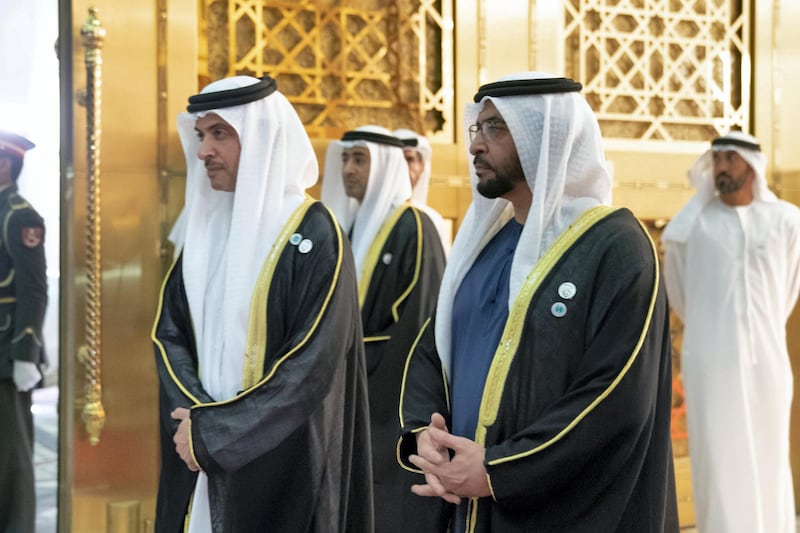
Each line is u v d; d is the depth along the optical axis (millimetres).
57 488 2980
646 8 3781
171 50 3055
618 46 3742
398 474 2967
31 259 2969
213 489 1819
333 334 1869
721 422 3275
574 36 3660
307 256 1932
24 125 2959
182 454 1802
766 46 3953
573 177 1687
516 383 1579
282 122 2016
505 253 1735
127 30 3000
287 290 1926
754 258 3336
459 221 3480
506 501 1504
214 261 2037
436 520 1731
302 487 1859
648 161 3764
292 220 1979
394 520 2932
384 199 3150
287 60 3240
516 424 1575
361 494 2064
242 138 1956
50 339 2979
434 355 1813
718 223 3385
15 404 2980
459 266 1792
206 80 3121
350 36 3332
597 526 1513
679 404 3854
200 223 2068
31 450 2986
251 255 1940
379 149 3152
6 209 2961
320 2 3283
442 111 3457
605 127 3727
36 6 2955
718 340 3293
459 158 3469
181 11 3064
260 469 1840
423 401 1733
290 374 1813
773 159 3971
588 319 1565
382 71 3379
